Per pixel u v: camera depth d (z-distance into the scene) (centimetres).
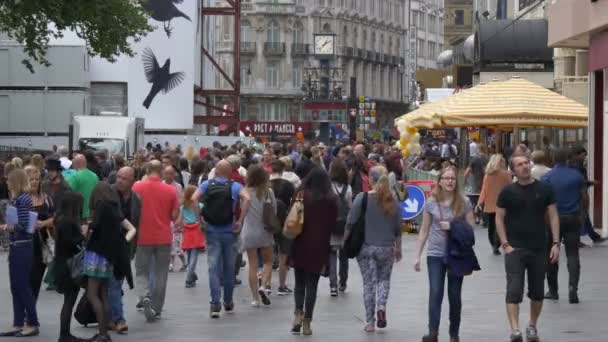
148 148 9094
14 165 4328
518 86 6109
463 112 6006
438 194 2778
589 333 2956
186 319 3341
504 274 4269
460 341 2875
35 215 3020
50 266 3862
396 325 3169
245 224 3541
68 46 10181
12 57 10181
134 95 11288
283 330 3114
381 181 3053
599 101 5862
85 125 9306
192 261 4100
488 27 10169
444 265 2784
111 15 8056
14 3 7588
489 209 4897
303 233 3033
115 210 2880
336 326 3167
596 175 5862
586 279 4025
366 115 12288
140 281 3319
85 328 3162
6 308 3591
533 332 2831
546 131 8894
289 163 4475
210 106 13762
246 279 4347
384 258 3062
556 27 6153
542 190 2800
